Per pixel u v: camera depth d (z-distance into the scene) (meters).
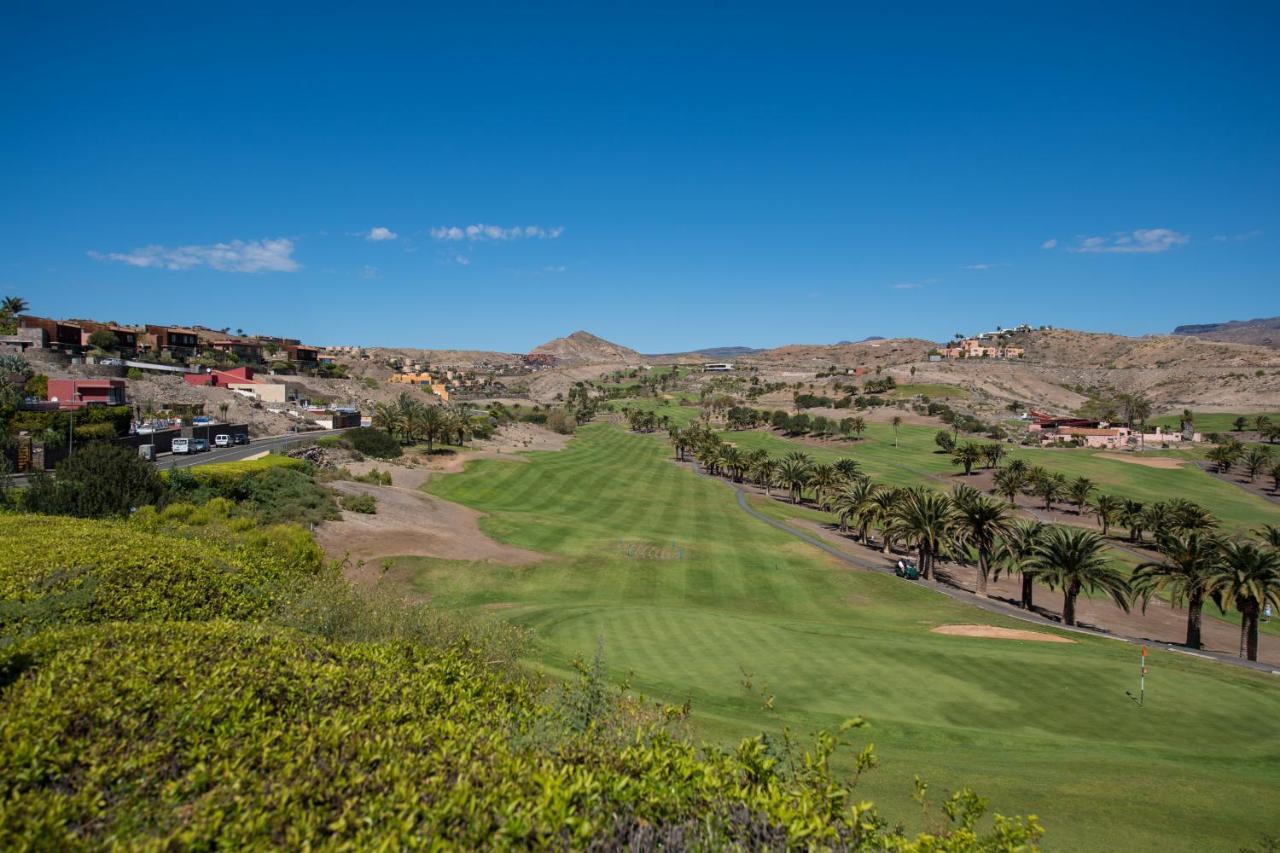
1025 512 104.81
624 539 62.19
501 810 6.93
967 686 28.08
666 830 7.09
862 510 71.69
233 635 13.16
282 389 121.25
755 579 53.97
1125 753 21.34
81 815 6.98
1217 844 14.93
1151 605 61.78
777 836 7.20
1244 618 43.16
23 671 10.54
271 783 7.54
